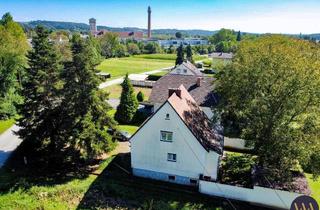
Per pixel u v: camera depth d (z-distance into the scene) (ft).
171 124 94.68
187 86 157.17
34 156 115.55
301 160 88.94
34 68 112.27
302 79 87.40
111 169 108.47
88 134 100.07
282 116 93.20
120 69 363.97
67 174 104.47
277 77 92.73
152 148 99.55
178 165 98.48
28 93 112.16
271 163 97.66
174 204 88.79
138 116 163.43
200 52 634.02
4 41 195.21
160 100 153.99
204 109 143.64
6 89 177.68
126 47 543.39
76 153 106.11
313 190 97.91
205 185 93.86
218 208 87.20
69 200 90.22
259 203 89.76
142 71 353.10
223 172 106.93
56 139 106.42
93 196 92.02
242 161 114.52
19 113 114.83
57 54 116.16
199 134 97.66
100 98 106.11
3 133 142.00
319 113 89.45
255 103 95.86
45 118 108.88
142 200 90.43
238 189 90.74
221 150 99.66
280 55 93.56
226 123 131.44
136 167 103.60
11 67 180.14
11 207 85.35
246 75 98.22
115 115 161.89
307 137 87.92
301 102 90.33
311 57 96.78
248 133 100.07
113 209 86.48
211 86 151.53
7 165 109.29
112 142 107.65
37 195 91.15
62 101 105.29
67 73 101.24
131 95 159.22
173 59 494.59
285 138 89.56
